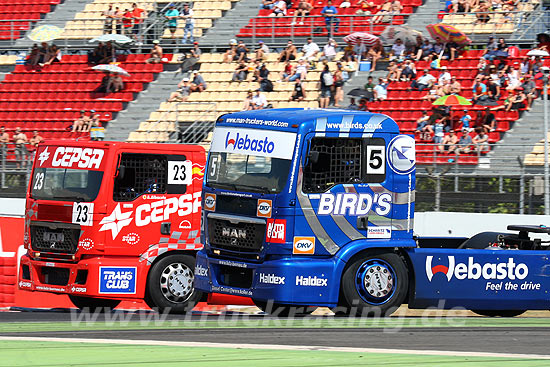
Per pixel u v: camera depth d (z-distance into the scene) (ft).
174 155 114.42
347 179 101.81
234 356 70.13
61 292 112.16
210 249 105.70
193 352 72.02
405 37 234.38
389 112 219.41
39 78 265.95
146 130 236.63
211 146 107.55
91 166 112.27
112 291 110.63
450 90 216.54
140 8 276.21
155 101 247.50
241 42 260.21
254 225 101.09
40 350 72.43
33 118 256.32
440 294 105.81
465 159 170.09
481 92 213.87
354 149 102.22
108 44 261.03
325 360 68.59
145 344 76.43
